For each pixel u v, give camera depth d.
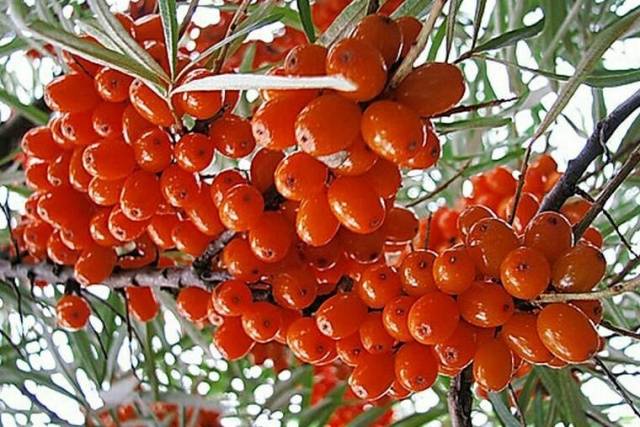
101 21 0.24
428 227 0.27
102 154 0.25
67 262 0.29
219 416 0.42
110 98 0.25
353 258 0.26
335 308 0.24
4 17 0.31
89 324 0.35
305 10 0.26
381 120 0.22
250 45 0.34
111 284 0.28
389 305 0.24
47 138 0.27
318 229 0.23
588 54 0.24
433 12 0.21
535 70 0.25
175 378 0.43
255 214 0.24
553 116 0.24
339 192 0.23
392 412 0.42
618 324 0.32
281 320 0.26
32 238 0.30
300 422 0.39
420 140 0.22
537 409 0.33
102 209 0.27
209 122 0.25
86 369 0.36
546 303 0.23
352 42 0.22
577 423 0.31
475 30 0.25
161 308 0.39
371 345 0.24
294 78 0.20
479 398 0.37
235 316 0.26
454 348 0.23
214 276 0.27
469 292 0.23
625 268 0.25
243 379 0.43
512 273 0.23
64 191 0.27
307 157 0.23
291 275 0.25
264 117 0.22
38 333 0.38
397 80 0.22
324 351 0.25
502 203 0.31
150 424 0.39
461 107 0.23
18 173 0.34
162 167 0.25
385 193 0.23
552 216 0.24
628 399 0.25
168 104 0.24
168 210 0.26
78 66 0.25
